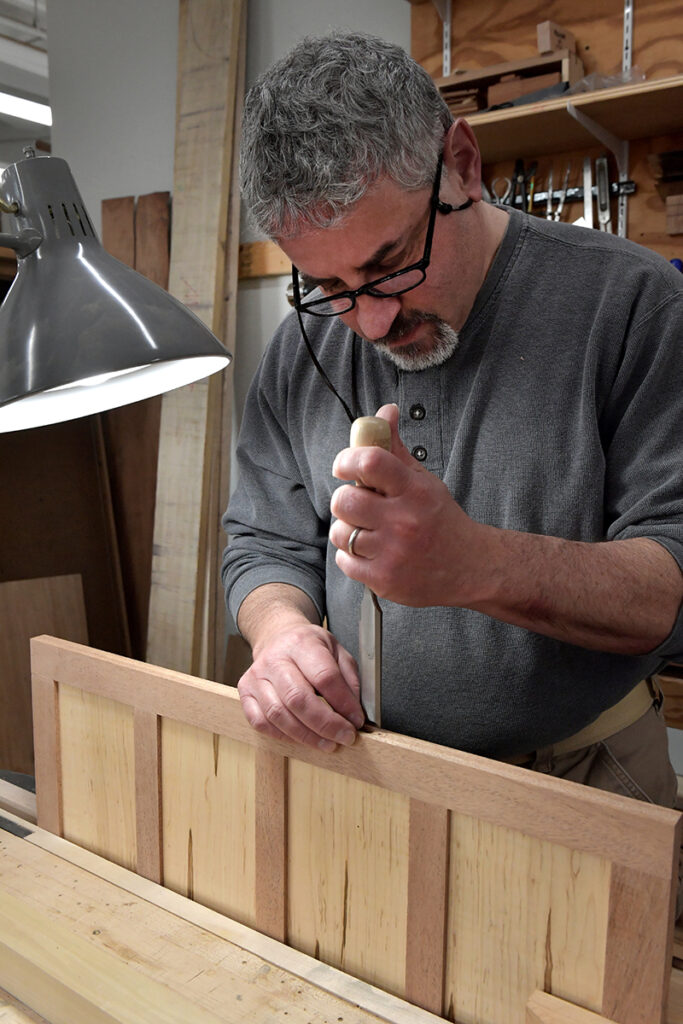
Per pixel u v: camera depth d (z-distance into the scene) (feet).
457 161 2.79
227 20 8.27
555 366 3.03
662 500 2.76
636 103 5.87
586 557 2.50
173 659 8.54
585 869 2.11
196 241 8.52
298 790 2.67
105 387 2.74
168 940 2.67
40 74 15.70
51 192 2.41
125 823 3.16
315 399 3.69
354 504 2.19
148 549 9.90
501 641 3.06
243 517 4.09
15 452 9.41
